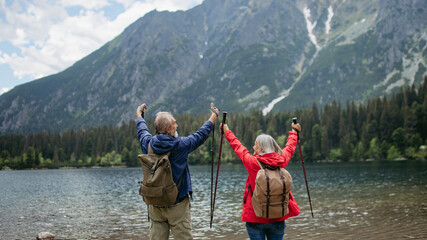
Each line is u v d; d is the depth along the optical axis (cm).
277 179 516
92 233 1504
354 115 18912
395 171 6538
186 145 487
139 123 557
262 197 516
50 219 2014
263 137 558
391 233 1245
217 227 1518
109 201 3003
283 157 555
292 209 555
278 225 548
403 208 1889
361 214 1741
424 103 15525
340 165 11875
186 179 493
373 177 5156
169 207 484
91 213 2211
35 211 2447
